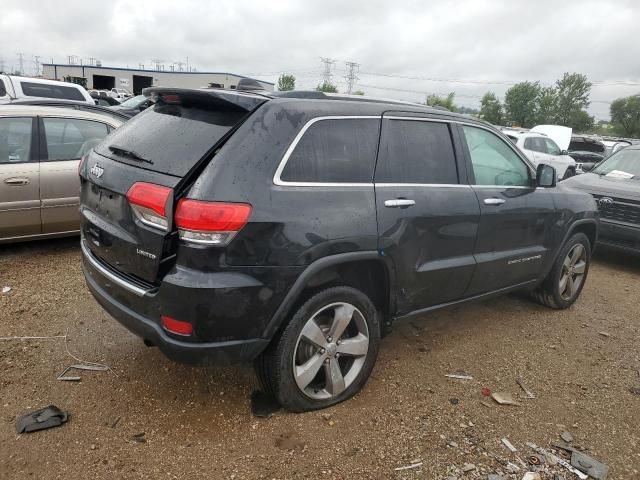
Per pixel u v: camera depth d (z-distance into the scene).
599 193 6.97
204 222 2.52
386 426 3.07
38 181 5.36
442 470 2.74
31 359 3.52
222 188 2.57
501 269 4.15
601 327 4.82
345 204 2.98
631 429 3.22
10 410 2.98
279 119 2.84
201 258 2.55
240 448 2.80
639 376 3.92
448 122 3.78
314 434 2.95
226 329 2.66
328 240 2.88
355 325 3.28
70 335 3.87
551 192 4.64
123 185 2.84
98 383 3.30
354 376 3.28
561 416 3.31
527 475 2.72
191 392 3.26
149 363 3.56
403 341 4.22
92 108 6.01
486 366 3.90
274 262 2.70
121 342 3.82
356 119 3.19
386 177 3.27
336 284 3.12
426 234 3.44
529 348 4.25
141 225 2.72
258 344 2.78
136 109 12.98
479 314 4.91
